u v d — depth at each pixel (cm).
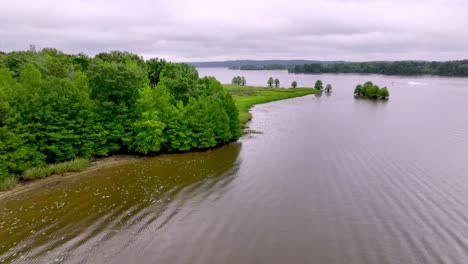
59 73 5166
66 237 2242
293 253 2133
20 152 3152
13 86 3450
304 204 2889
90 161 3897
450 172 3756
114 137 4094
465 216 2684
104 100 4106
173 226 2442
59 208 2666
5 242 2155
